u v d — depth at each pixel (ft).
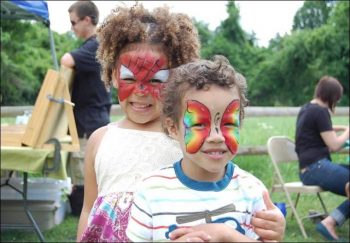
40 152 13.99
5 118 27.09
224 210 5.56
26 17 21.27
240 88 5.75
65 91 14.23
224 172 5.77
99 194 7.04
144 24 7.34
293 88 128.36
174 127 5.91
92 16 17.43
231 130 5.61
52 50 21.25
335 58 121.29
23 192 16.29
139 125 7.24
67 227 18.92
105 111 18.02
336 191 17.90
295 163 25.44
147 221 5.51
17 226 17.22
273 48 138.21
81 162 17.25
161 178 5.65
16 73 79.51
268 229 5.57
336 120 38.78
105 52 7.48
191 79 5.65
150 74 7.16
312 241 17.47
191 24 7.51
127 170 6.94
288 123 33.60
